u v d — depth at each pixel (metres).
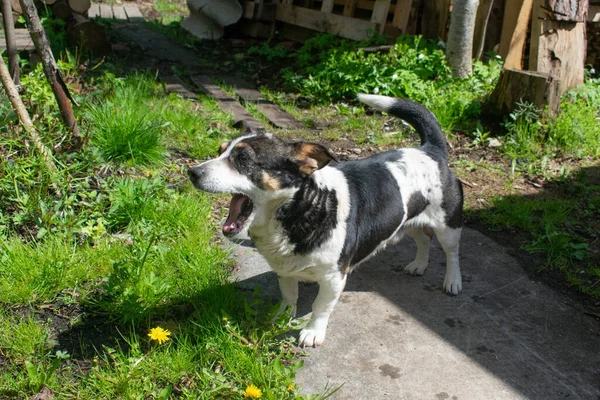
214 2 3.68
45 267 1.31
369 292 1.41
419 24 2.99
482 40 2.70
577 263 1.57
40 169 1.54
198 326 1.22
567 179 1.98
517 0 2.68
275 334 1.18
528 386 1.18
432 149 1.38
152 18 4.22
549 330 1.33
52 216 1.43
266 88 2.76
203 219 1.58
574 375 1.21
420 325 1.31
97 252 1.39
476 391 1.16
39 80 1.93
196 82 2.74
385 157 1.32
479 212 1.78
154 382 1.11
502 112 2.29
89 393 1.08
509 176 1.99
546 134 2.20
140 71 2.78
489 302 1.40
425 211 1.35
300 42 3.50
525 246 1.62
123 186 1.55
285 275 1.23
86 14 3.00
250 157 1.12
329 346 1.23
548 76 2.18
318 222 1.15
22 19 2.52
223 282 1.37
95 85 2.34
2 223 1.46
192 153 1.92
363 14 3.19
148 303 1.26
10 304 1.27
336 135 2.21
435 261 1.55
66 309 1.28
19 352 1.16
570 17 2.50
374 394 1.13
